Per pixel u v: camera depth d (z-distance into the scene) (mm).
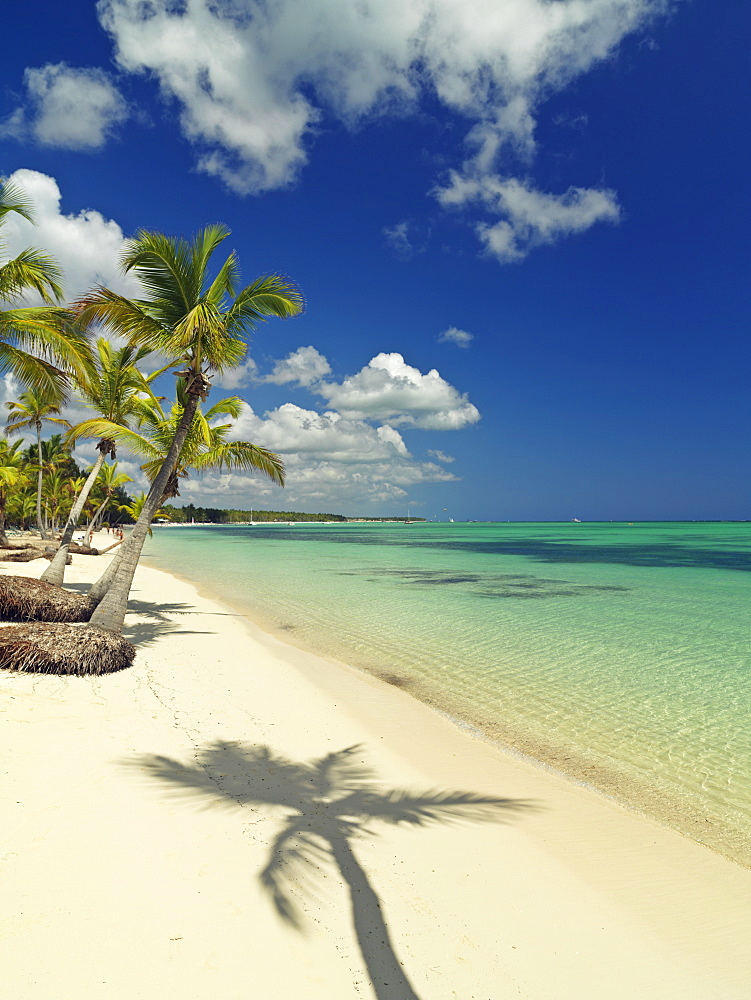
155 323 12266
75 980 3154
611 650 13820
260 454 15508
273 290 12773
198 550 59375
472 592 24797
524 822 5758
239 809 5355
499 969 3654
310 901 4105
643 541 85688
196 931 3654
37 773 5551
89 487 19406
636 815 6074
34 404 37125
